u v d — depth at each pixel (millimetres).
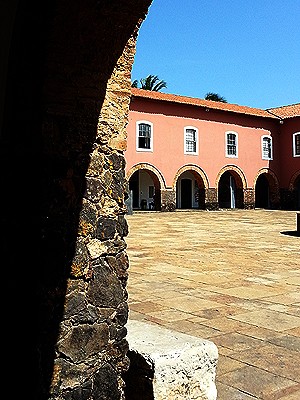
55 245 2926
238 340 4816
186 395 2998
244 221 21234
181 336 3297
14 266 3025
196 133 27688
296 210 29766
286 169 31234
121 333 3180
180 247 12398
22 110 3092
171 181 26531
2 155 3191
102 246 3164
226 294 6980
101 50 3088
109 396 3064
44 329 2828
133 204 29594
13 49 3117
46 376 2814
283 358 4289
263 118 30797
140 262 9906
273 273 8789
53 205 2941
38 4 2910
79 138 3086
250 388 3625
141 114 25594
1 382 2934
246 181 29859
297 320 5617
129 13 2969
